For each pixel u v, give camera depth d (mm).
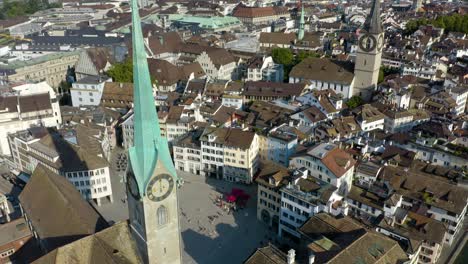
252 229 118812
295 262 86312
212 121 163500
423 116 167750
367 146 134375
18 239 94188
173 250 73062
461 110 188125
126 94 187000
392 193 109250
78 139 140625
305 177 115625
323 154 117250
